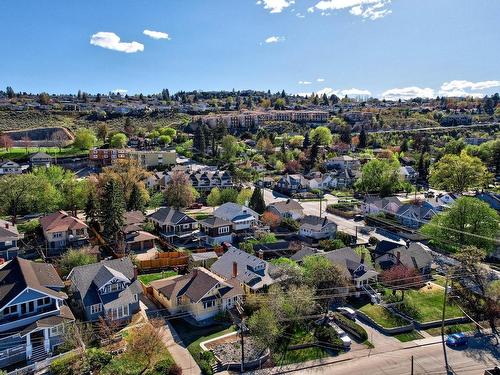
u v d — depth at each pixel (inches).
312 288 2058.3
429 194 4707.2
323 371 1658.5
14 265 1851.6
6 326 1596.9
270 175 5639.8
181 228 3157.0
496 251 2903.5
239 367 1652.3
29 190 3257.9
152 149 6786.4
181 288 2082.9
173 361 1654.8
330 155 6515.8
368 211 4037.9
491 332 1974.7
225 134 7229.3
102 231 2893.7
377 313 2107.5
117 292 1916.8
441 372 1663.4
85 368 1496.1
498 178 5610.2
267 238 3002.0
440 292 2354.8
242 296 2122.3
